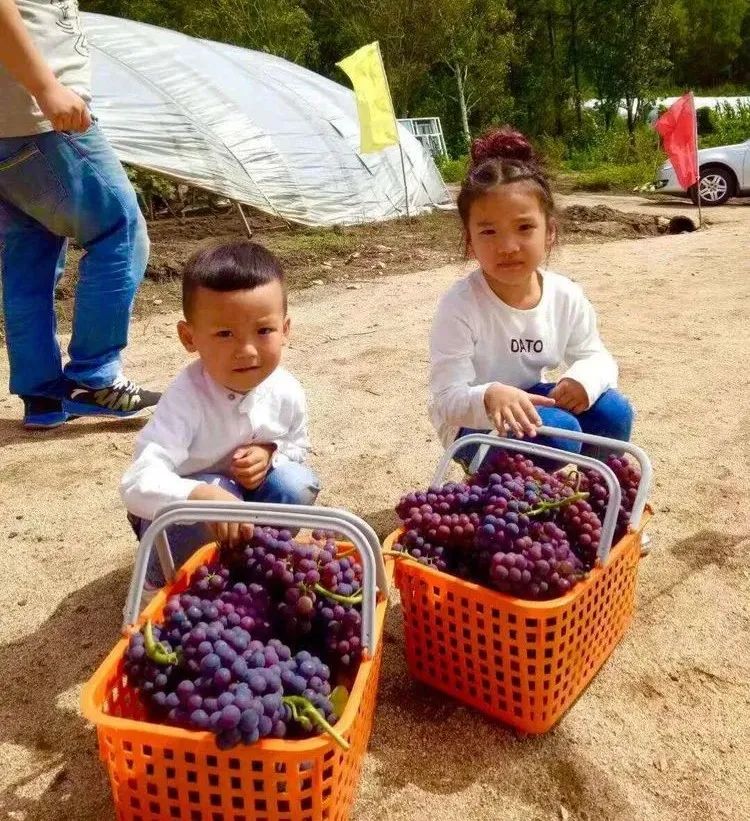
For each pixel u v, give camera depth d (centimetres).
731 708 204
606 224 1022
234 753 145
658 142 2186
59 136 338
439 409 256
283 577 178
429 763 189
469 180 248
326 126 1102
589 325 280
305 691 154
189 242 925
